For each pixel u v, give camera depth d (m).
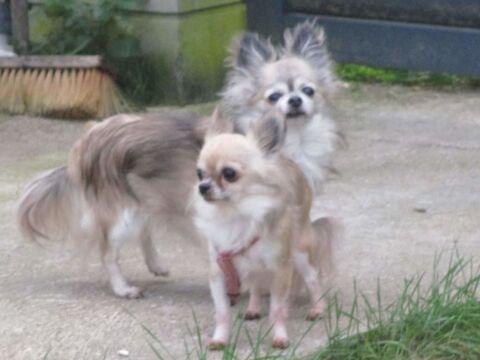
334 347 1.98
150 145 2.18
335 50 3.93
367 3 3.84
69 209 2.27
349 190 2.88
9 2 3.78
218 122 2.03
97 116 3.57
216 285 2.01
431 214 2.71
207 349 2.00
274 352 1.99
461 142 3.28
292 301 2.20
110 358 2.00
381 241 2.53
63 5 3.70
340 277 2.32
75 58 3.56
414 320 2.03
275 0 3.89
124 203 2.20
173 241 2.48
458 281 2.29
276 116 1.97
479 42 3.70
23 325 2.12
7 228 2.63
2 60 3.62
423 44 3.79
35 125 3.50
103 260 2.26
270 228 1.97
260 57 2.41
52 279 2.35
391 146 3.25
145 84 3.71
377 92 3.80
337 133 2.36
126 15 3.69
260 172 1.94
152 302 2.23
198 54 3.72
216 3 3.75
